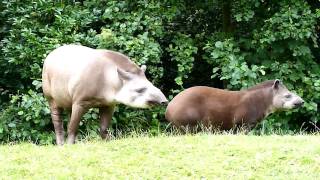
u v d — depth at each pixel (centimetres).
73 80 1197
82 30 1717
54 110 1314
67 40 1620
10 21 1722
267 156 1030
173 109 1420
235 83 1603
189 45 1719
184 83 1953
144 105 1159
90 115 1560
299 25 1677
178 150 1080
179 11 1800
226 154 1052
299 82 1734
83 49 1256
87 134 1552
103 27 1719
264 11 1842
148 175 964
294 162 1005
